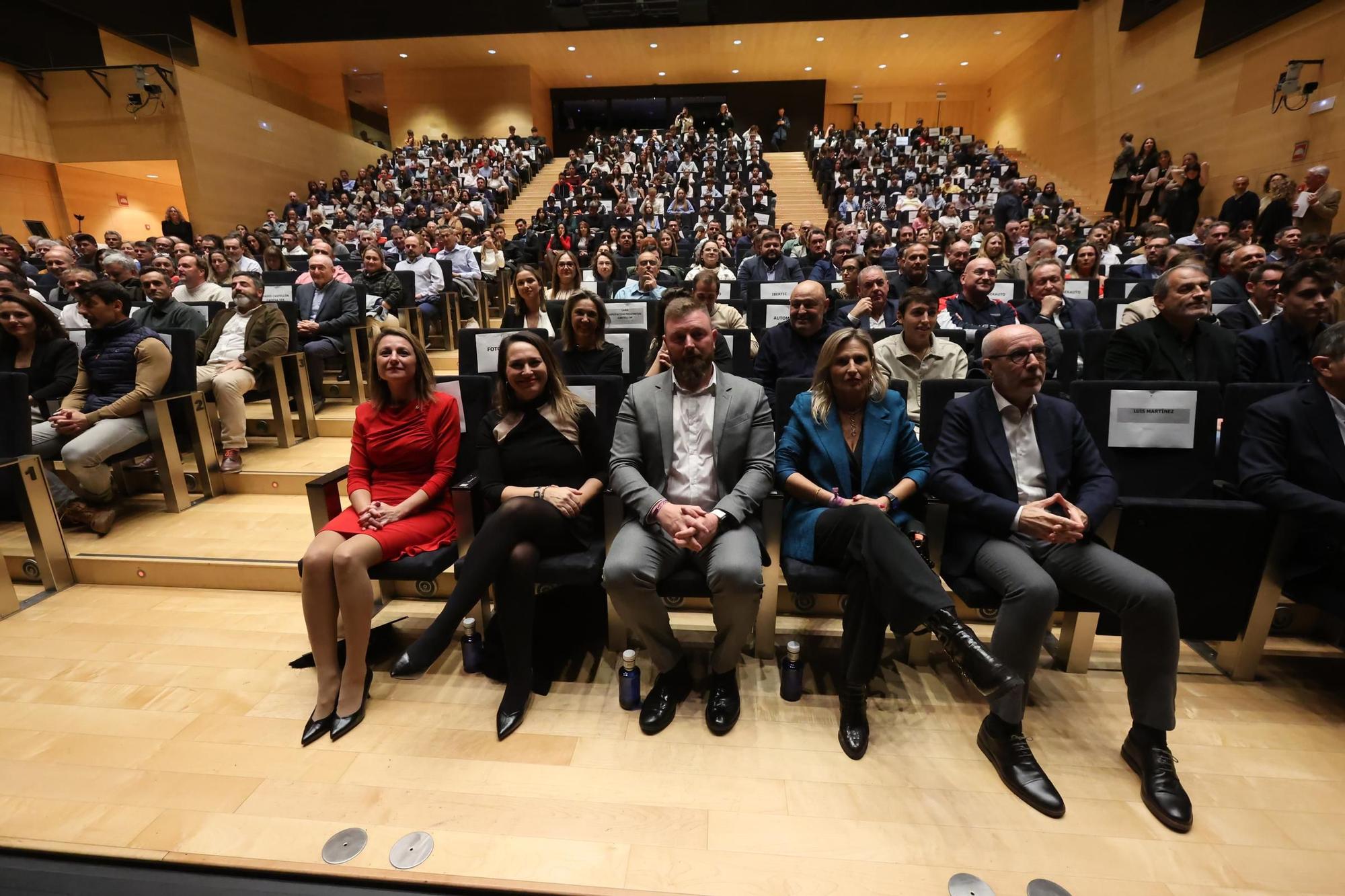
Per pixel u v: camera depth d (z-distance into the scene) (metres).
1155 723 1.43
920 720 1.67
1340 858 1.25
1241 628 1.76
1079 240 7.51
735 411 1.81
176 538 2.53
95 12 9.18
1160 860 1.25
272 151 11.23
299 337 3.69
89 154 9.35
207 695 1.75
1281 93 6.84
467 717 1.68
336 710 1.64
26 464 2.20
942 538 1.78
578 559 1.71
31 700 1.73
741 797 1.41
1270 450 1.70
